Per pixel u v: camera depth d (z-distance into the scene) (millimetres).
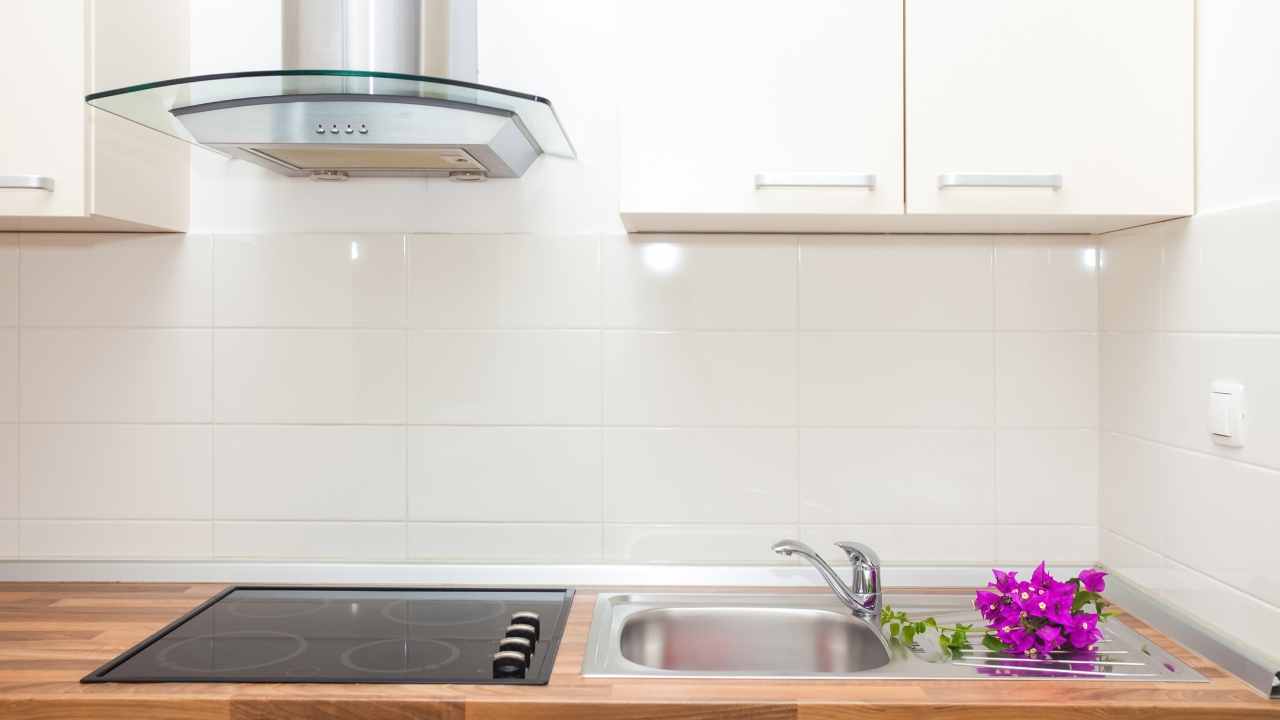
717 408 1766
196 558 1777
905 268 1764
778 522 1771
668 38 1447
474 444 1769
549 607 1624
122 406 1767
